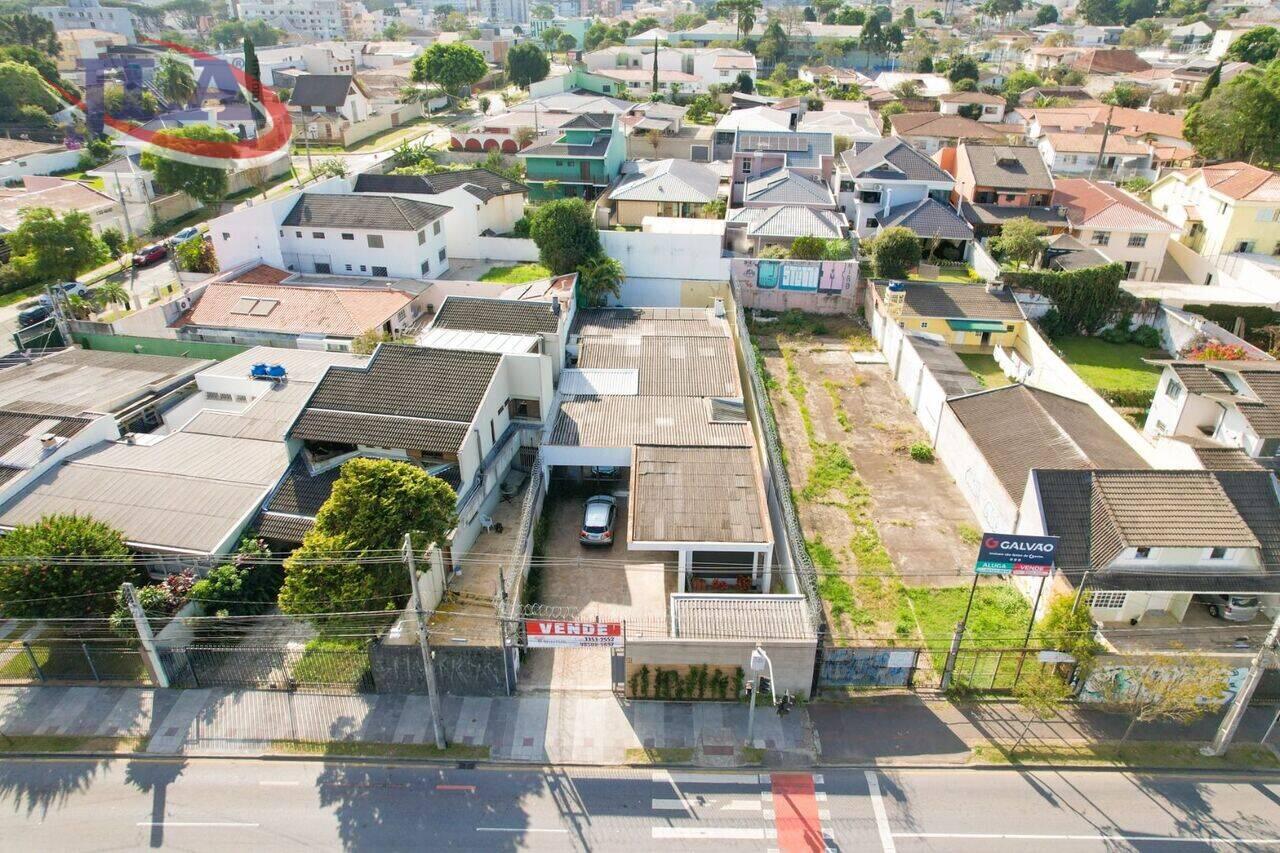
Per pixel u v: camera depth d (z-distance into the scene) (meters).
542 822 23.05
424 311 54.72
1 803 23.42
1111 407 40.53
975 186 66.19
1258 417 34.78
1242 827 23.17
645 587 31.81
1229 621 29.92
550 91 115.19
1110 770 24.91
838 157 80.50
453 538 31.62
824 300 56.97
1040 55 163.88
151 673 27.00
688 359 44.31
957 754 25.28
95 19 171.12
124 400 39.12
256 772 24.53
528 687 27.47
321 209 55.75
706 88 129.50
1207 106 81.88
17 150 83.19
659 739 25.64
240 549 29.75
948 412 39.62
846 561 33.38
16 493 31.98
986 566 25.98
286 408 37.78
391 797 23.77
